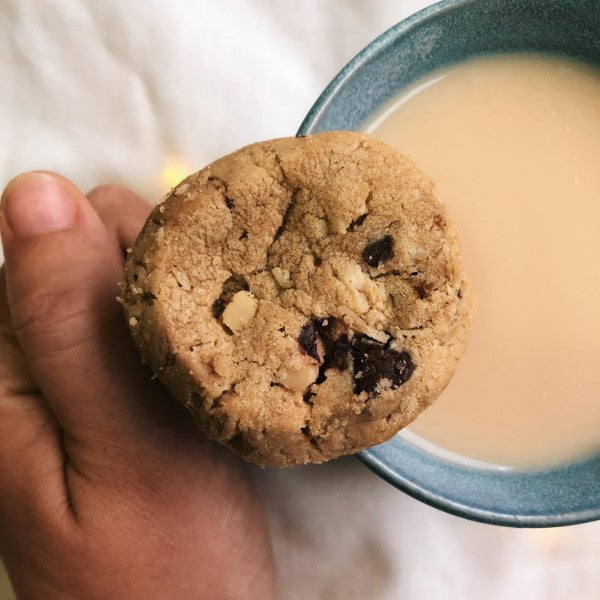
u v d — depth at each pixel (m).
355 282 0.12
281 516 0.18
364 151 0.12
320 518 0.18
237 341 0.12
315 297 0.12
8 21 0.18
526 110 0.16
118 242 0.17
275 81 0.18
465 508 0.14
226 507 0.16
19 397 0.16
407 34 0.15
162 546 0.15
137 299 0.12
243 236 0.12
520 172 0.16
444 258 0.12
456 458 0.16
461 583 0.18
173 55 0.18
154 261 0.12
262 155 0.12
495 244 0.16
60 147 0.18
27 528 0.15
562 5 0.15
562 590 0.18
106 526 0.15
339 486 0.18
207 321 0.12
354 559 0.18
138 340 0.12
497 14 0.15
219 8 0.18
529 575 0.18
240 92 0.18
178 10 0.18
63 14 0.18
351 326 0.12
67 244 0.14
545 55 0.16
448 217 0.12
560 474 0.15
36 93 0.18
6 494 0.16
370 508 0.18
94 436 0.15
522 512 0.15
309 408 0.12
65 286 0.14
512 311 0.16
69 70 0.18
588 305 0.16
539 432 0.16
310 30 0.18
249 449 0.12
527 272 0.16
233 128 0.18
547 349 0.16
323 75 0.18
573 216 0.16
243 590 0.16
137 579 0.15
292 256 0.12
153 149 0.18
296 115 0.18
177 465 0.15
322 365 0.12
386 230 0.12
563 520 0.15
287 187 0.12
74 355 0.14
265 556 0.17
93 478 0.15
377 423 0.12
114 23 0.18
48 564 0.15
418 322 0.12
